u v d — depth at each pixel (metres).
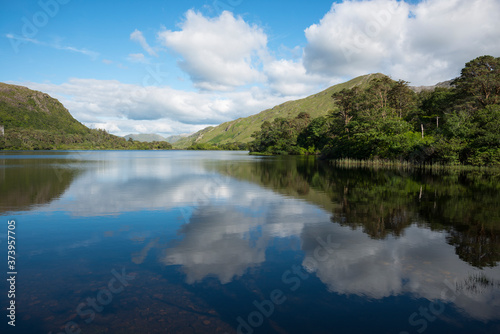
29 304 5.85
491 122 43.19
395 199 17.67
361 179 28.88
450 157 43.25
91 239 10.14
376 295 6.30
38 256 8.53
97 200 17.61
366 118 62.94
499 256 8.47
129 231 11.14
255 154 136.88
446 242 9.72
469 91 67.00
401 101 87.19
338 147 70.81
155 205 16.11
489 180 27.23
